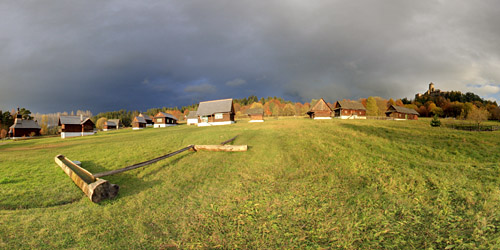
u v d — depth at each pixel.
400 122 46.19
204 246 5.53
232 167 13.10
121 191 9.47
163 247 5.50
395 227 6.07
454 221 6.21
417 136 22.84
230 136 25.03
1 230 6.00
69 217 6.95
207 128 40.75
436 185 8.98
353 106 66.06
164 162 14.41
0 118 86.88
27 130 68.75
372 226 6.19
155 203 8.21
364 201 7.83
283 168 12.62
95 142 28.14
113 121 98.50
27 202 8.18
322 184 9.82
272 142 20.47
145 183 10.56
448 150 16.27
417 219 6.44
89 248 5.36
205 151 17.44
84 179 9.51
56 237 5.79
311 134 24.11
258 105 143.88
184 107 194.25
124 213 7.35
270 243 5.59
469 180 9.49
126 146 22.00
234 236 5.95
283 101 193.00
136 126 76.75
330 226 6.27
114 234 6.04
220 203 8.15
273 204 7.88
